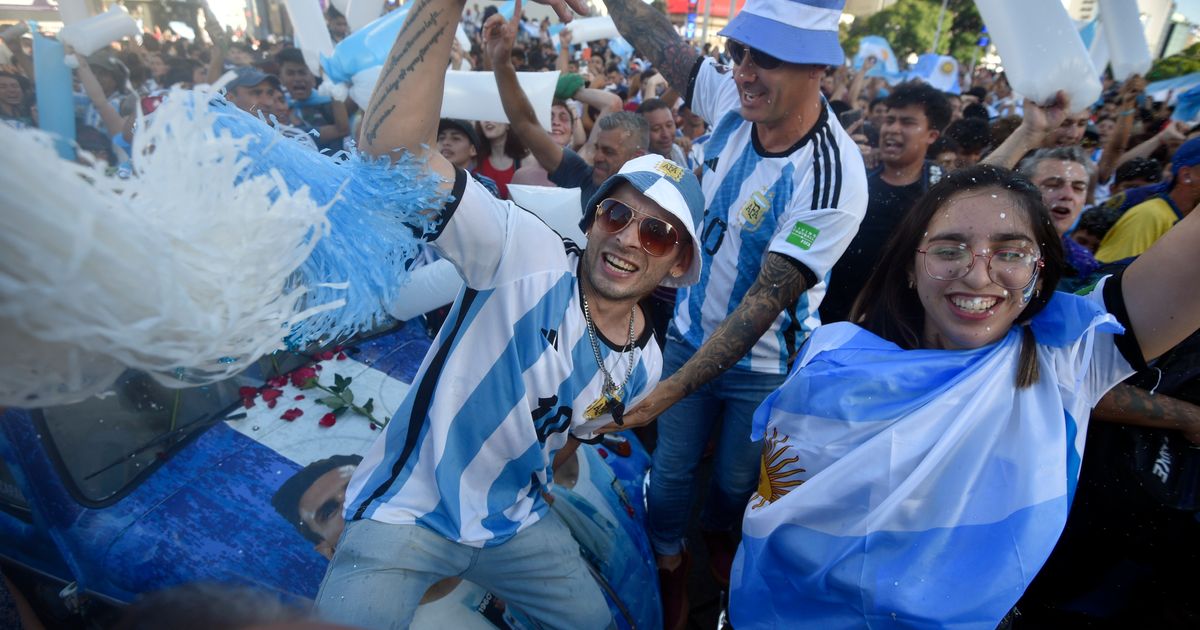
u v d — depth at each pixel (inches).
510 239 50.7
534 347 52.8
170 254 20.2
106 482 67.7
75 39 123.9
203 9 253.9
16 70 175.8
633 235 50.8
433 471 56.0
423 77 42.2
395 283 38.2
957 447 46.3
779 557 52.7
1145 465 58.9
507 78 106.0
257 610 21.3
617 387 58.3
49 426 68.6
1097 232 128.4
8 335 18.7
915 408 47.8
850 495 48.1
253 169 31.1
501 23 101.3
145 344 20.5
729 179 85.2
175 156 22.4
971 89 309.6
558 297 52.8
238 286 22.4
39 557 71.5
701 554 114.3
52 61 96.4
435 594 64.7
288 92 186.5
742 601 55.7
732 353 69.7
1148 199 122.8
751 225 82.0
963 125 158.7
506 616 66.9
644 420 66.4
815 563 49.8
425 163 43.3
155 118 23.3
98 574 64.1
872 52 311.9
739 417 89.8
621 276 52.1
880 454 47.2
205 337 21.8
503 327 52.6
